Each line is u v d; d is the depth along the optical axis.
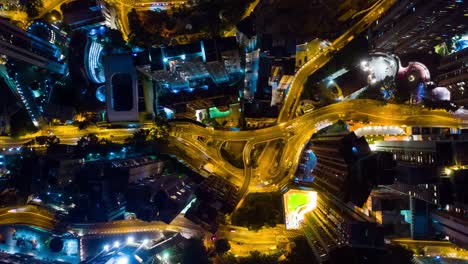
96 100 148.62
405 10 122.19
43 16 149.88
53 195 136.25
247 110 140.62
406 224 125.25
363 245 106.25
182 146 148.88
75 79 149.00
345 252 107.06
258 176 146.25
